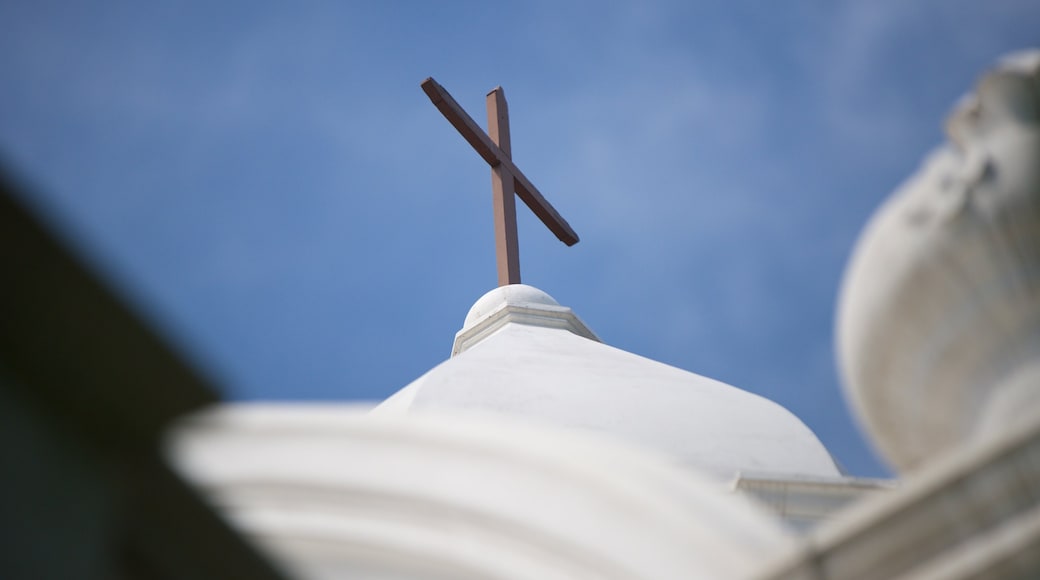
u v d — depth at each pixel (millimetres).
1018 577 8867
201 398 6875
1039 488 8914
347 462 13750
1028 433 8969
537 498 12523
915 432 10953
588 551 11898
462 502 12922
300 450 14039
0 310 6531
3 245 6359
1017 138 10445
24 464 6656
